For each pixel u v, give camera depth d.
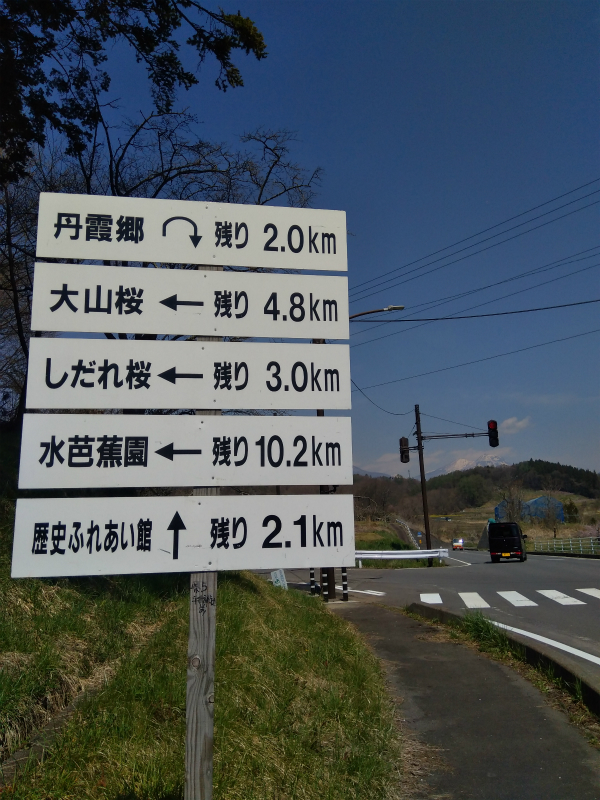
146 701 4.04
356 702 5.15
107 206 3.05
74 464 2.77
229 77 10.14
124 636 5.20
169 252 3.07
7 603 4.73
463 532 92.25
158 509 2.80
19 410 12.19
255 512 2.88
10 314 15.45
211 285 3.07
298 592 13.86
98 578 6.31
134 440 2.83
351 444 3.04
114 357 2.89
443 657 7.41
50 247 2.97
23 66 9.17
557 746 4.57
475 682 6.29
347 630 8.80
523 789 3.92
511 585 15.64
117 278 2.97
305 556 2.89
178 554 2.78
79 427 2.80
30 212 11.74
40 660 4.00
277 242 3.20
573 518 69.62
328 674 5.79
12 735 3.32
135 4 9.26
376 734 4.54
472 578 18.22
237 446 2.93
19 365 15.23
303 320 3.13
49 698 3.78
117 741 3.46
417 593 15.11
